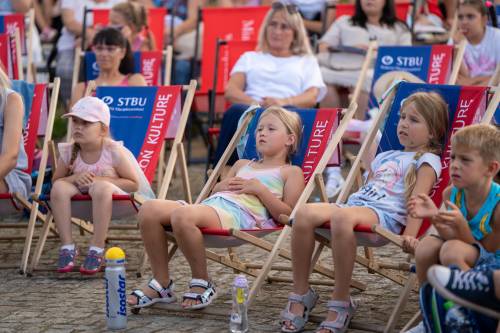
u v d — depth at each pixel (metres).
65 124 24.20
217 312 11.71
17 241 16.39
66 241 13.80
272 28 19.06
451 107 12.39
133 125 15.26
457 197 10.17
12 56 19.17
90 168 14.16
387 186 11.66
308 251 11.08
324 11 21.89
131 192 14.13
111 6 24.78
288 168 12.73
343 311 10.88
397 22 21.02
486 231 9.88
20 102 14.47
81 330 11.33
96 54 18.56
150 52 19.75
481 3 18.69
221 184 12.80
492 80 15.74
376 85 18.58
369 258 12.92
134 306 11.87
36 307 12.41
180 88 15.30
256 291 11.73
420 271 10.01
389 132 12.70
